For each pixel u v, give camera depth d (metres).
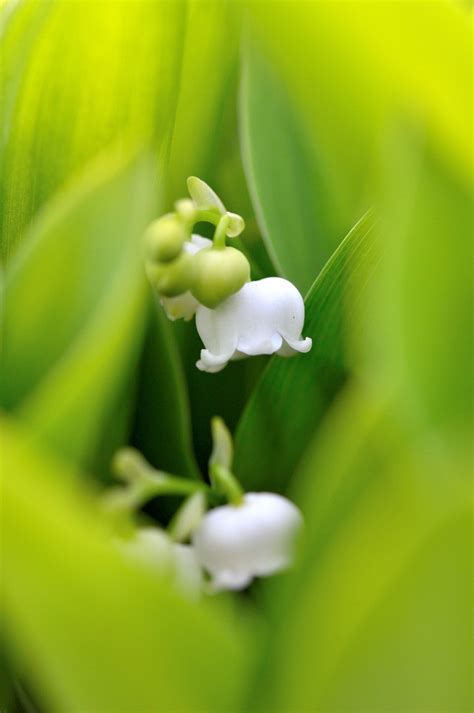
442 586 0.10
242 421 0.12
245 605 0.11
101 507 0.11
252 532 0.11
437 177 0.10
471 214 0.10
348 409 0.12
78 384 0.10
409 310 0.10
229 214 0.12
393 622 0.10
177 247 0.11
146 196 0.11
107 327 0.10
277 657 0.10
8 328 0.11
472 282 0.10
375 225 0.12
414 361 0.10
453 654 0.10
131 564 0.09
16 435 0.10
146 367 0.12
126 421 0.12
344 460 0.10
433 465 0.10
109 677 0.10
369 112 0.10
